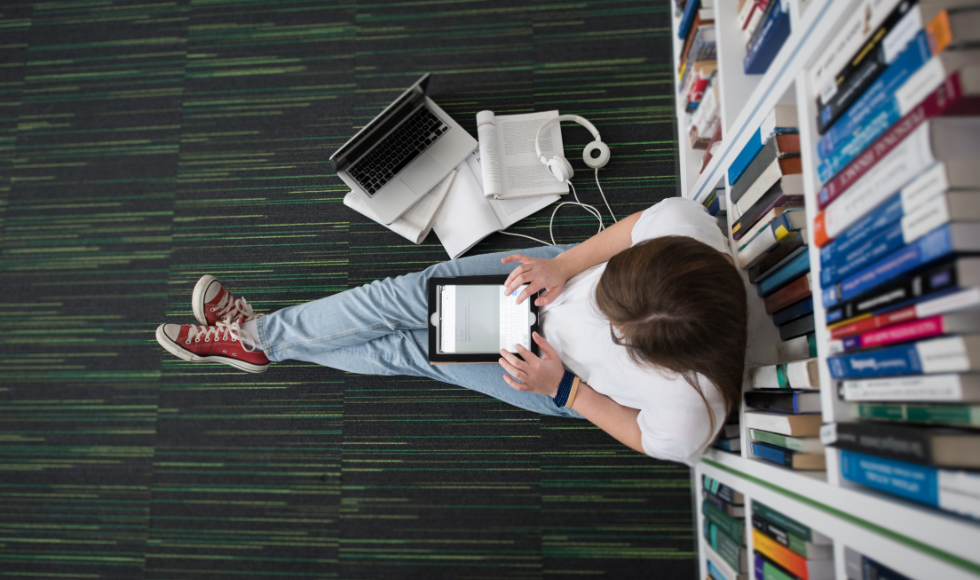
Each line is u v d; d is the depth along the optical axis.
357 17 1.62
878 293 0.61
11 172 1.59
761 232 0.89
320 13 1.62
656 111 1.54
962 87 0.48
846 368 0.67
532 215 1.50
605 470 1.40
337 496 1.42
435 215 1.46
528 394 1.27
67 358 1.50
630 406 1.04
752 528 0.95
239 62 1.61
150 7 1.64
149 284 1.53
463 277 1.13
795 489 0.78
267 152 1.57
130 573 1.42
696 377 0.85
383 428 1.44
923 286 0.54
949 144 0.51
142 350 1.50
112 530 1.44
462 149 1.44
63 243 1.55
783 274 0.88
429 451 1.42
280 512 1.42
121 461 1.46
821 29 0.71
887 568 0.62
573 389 1.05
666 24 1.58
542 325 1.10
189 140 1.58
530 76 1.57
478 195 1.46
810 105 0.75
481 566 1.38
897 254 0.57
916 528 0.55
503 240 1.49
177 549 1.43
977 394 0.51
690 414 0.88
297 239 1.53
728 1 1.06
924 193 0.53
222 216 1.55
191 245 1.54
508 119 1.51
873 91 0.61
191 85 1.61
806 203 0.77
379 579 1.39
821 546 0.78
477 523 1.40
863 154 0.63
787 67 0.81
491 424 1.42
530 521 1.39
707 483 1.22
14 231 1.56
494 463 1.41
